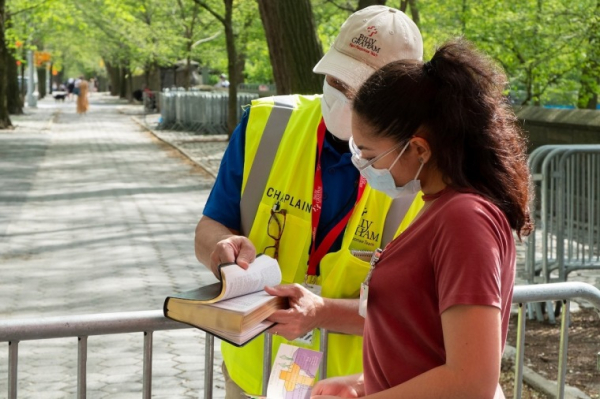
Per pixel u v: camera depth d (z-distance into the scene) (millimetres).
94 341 6793
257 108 3000
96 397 5699
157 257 10172
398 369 2010
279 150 2920
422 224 1987
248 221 2928
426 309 1954
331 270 2852
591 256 7039
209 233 2902
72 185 16859
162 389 5867
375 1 13008
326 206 2889
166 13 40219
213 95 31219
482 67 2010
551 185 6945
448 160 1963
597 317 7062
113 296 8297
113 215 13219
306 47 10805
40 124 36312
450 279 1856
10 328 2615
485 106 1977
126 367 6262
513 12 14812
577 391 5359
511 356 5996
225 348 3174
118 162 21672
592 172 6969
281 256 2895
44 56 59656
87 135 31250
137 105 61531
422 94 1969
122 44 50719
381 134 1990
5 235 11328
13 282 8750
